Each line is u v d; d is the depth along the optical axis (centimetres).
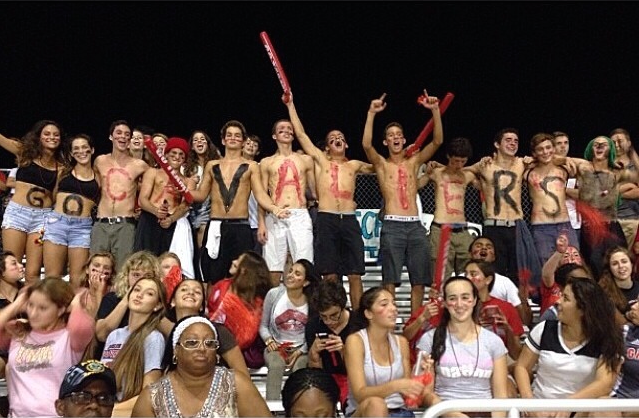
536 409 344
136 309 497
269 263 756
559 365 498
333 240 758
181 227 742
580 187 782
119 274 568
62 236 740
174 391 411
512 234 770
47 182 754
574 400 342
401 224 756
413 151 772
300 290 632
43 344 479
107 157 764
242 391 420
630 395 520
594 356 494
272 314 632
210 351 411
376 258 902
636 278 707
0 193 840
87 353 511
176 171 770
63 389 413
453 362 504
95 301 586
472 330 512
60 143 762
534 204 777
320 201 765
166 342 464
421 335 560
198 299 528
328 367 543
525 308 711
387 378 502
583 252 784
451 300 505
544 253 763
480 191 799
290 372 621
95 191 752
